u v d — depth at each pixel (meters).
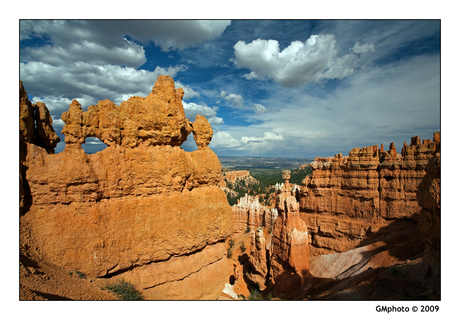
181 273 19.39
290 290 35.41
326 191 54.22
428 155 43.59
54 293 12.80
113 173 17.16
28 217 15.09
